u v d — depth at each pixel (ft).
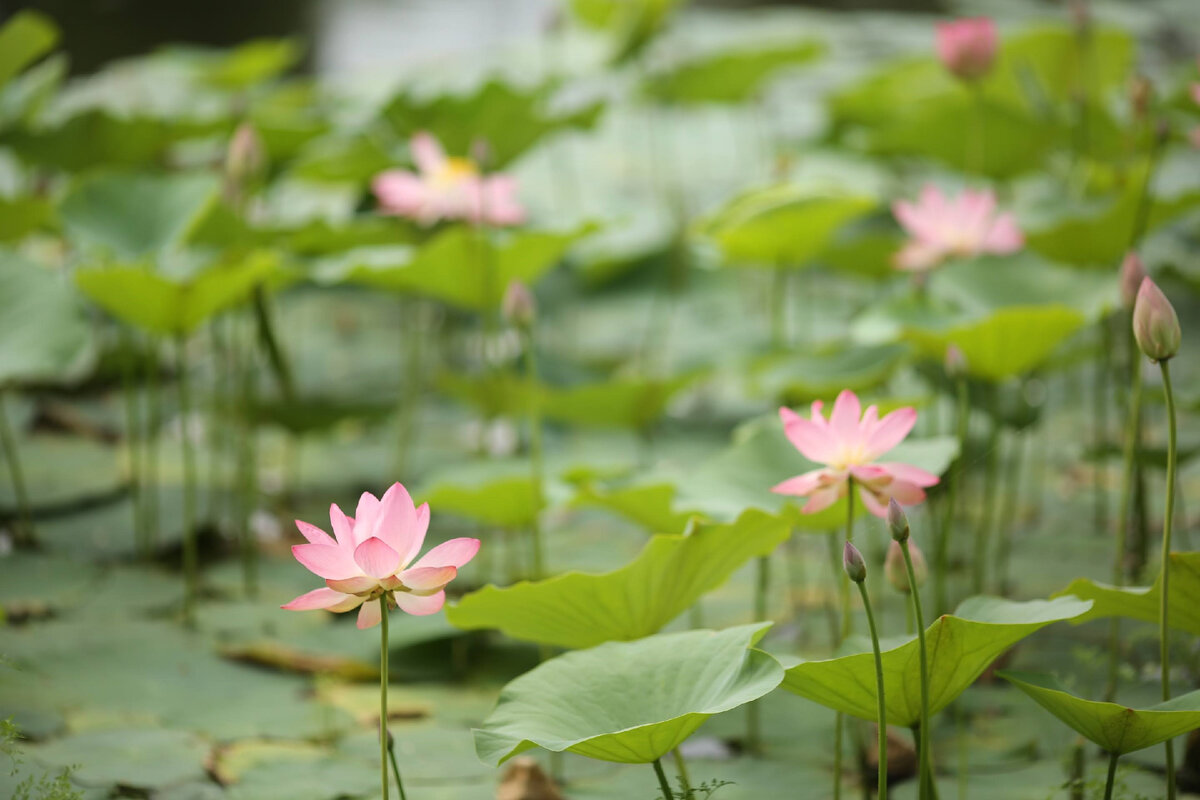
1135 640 29.37
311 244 39.70
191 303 30.53
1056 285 33.01
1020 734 28.89
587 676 27.43
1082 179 40.47
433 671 29.84
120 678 29.55
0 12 90.63
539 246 32.35
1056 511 34.37
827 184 37.68
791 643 30.01
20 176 51.83
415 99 44.62
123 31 93.66
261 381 44.86
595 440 41.16
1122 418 32.73
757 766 28.73
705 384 46.62
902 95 54.24
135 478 32.91
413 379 41.93
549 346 48.14
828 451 27.45
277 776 28.50
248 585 31.04
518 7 108.99
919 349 30.81
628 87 71.00
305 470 39.11
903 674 27.04
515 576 30.89
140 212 34.40
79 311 30.81
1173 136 39.32
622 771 28.73
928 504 30.73
